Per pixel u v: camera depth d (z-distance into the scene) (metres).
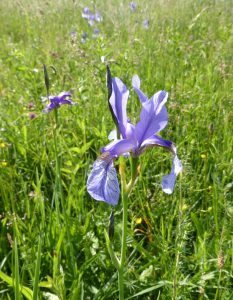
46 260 0.29
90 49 0.60
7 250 0.31
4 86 0.63
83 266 0.28
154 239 0.31
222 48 0.63
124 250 0.20
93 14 0.90
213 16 0.80
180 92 0.48
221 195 0.32
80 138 0.43
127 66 0.55
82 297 0.25
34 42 0.80
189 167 0.32
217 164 0.36
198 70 0.57
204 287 0.25
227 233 0.29
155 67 0.58
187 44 0.67
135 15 0.72
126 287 0.27
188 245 0.31
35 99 0.54
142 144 0.20
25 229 0.31
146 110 0.20
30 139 0.44
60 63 0.62
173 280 0.24
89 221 0.31
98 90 0.52
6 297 0.27
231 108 0.46
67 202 0.34
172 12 0.79
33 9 0.89
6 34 0.96
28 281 0.28
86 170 0.37
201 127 0.43
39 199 0.32
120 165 0.19
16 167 0.40
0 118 0.48
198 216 0.33
